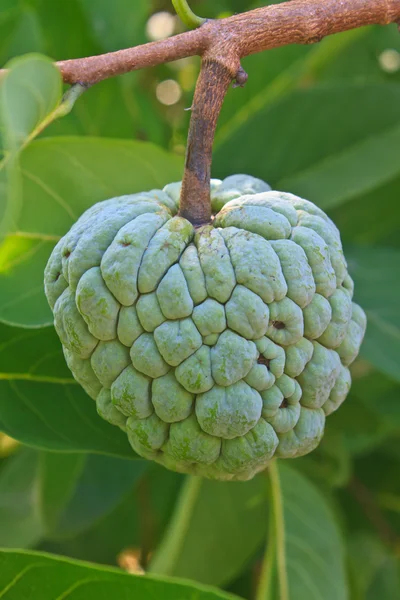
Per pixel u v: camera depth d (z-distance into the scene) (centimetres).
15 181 45
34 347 53
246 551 62
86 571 50
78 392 53
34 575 50
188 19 49
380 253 63
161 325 48
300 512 60
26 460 67
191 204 49
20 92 46
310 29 50
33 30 62
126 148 56
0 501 65
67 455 63
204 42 49
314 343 49
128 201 49
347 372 50
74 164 55
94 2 68
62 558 49
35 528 64
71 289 49
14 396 53
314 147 62
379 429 66
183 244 48
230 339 47
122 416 49
